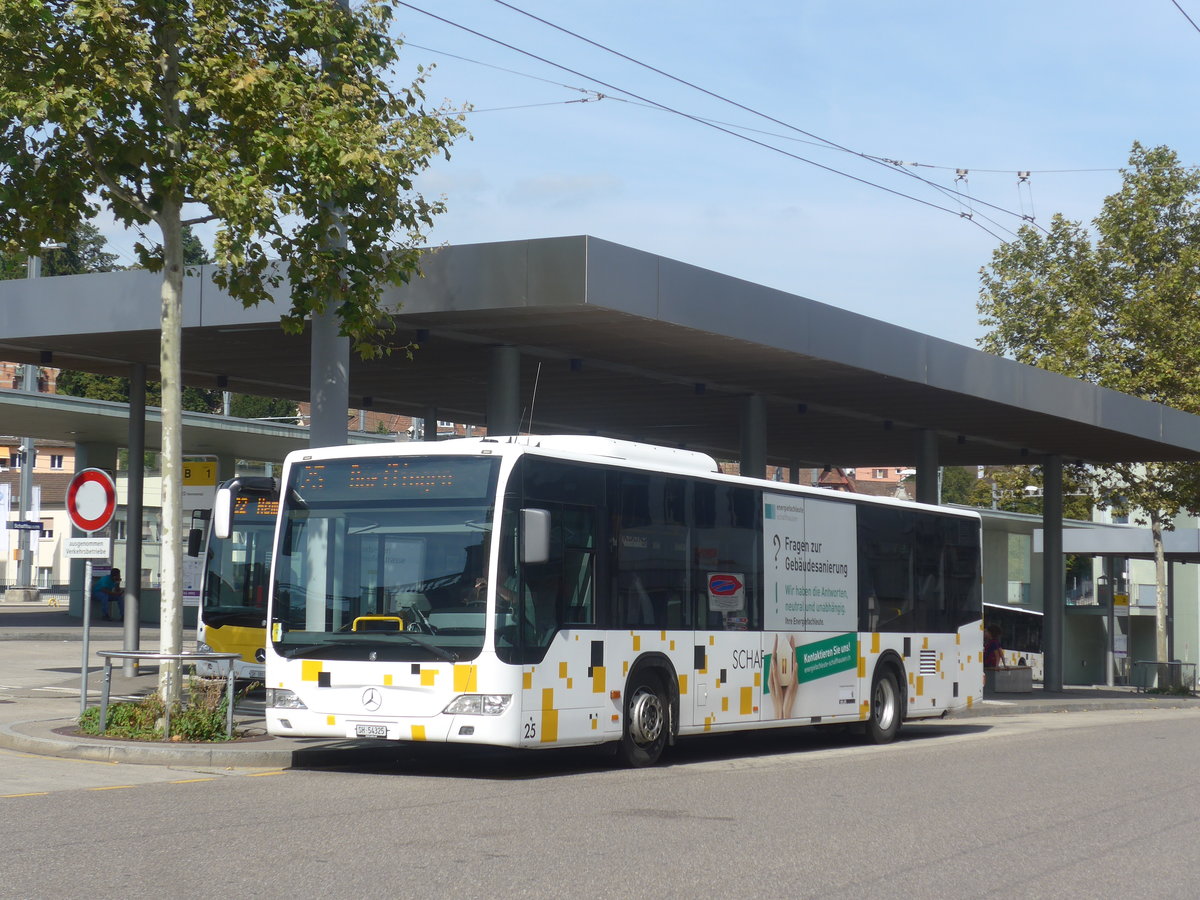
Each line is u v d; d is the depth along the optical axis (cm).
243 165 1512
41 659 2883
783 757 1683
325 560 1383
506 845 916
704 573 1591
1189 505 4406
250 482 2258
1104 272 4672
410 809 1084
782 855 907
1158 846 986
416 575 1345
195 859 837
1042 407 2812
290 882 773
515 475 1345
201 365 2488
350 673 1345
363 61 1583
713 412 3020
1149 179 4641
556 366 2386
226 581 2239
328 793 1177
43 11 1383
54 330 2148
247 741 1488
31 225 1583
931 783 1357
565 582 1388
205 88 1502
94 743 1412
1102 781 1405
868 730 1912
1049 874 863
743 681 1641
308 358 2388
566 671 1374
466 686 1305
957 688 2108
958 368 2548
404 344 2166
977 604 2181
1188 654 6544
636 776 1386
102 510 1550
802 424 3130
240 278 1583
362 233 1609
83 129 1479
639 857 884
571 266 1816
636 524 1493
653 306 1908
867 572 1912
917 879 835
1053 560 3731
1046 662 3741
